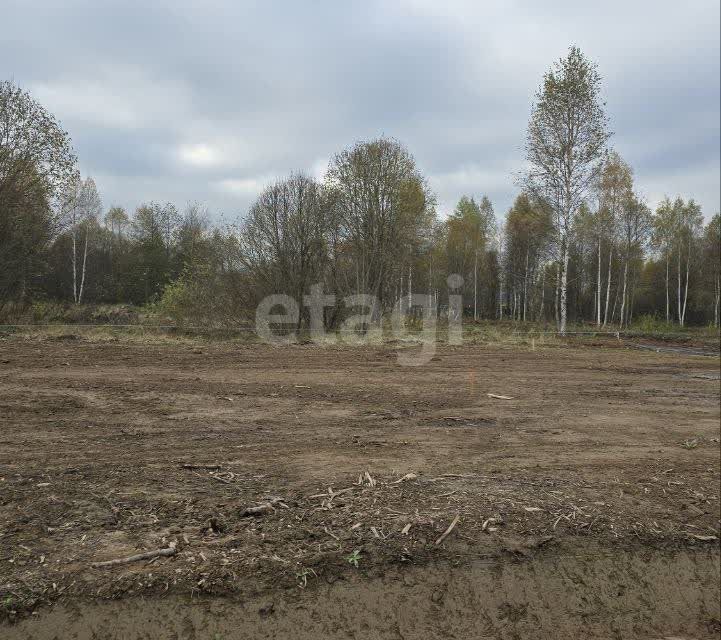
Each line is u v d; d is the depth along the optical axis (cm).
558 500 434
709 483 502
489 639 305
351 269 2116
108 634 268
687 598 356
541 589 338
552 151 2288
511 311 4728
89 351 1134
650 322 3180
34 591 278
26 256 1762
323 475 459
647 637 327
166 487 409
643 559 374
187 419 625
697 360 1555
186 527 347
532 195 2341
